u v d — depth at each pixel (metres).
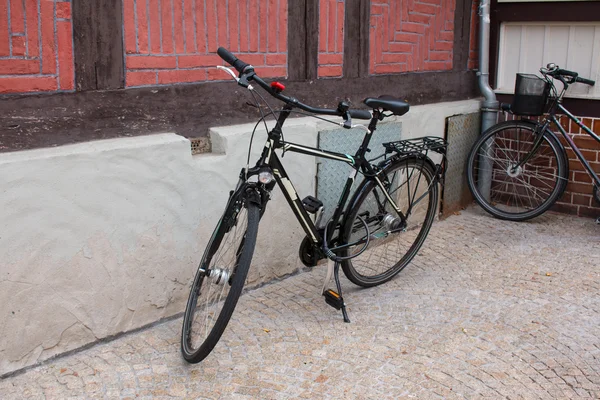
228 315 2.73
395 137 4.73
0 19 2.70
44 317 2.93
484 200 5.50
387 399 2.79
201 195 3.47
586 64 5.29
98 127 3.10
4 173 2.68
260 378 2.93
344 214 3.57
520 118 5.65
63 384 2.84
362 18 4.46
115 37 3.09
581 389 2.90
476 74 5.74
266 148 3.04
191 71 3.46
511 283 4.04
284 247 4.03
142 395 2.78
